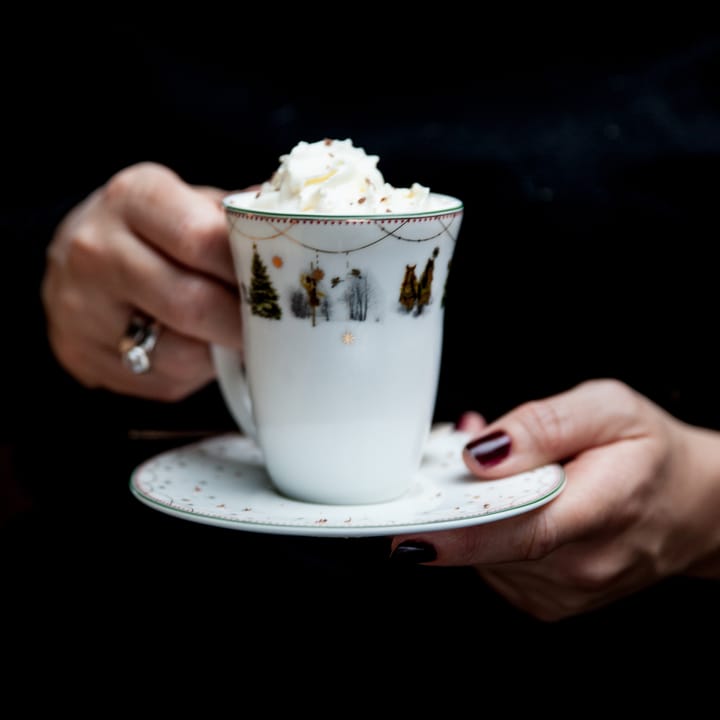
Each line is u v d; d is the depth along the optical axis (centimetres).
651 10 84
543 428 57
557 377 82
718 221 80
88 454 77
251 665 67
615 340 81
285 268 52
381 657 68
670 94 84
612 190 81
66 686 65
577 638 73
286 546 72
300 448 55
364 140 83
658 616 74
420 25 85
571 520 55
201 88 86
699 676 72
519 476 56
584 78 85
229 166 85
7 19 84
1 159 85
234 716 64
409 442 55
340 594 71
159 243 60
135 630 68
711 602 74
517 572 60
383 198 54
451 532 53
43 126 85
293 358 54
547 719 68
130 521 75
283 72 87
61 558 73
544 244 81
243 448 63
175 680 65
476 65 85
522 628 72
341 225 51
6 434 77
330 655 68
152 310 61
